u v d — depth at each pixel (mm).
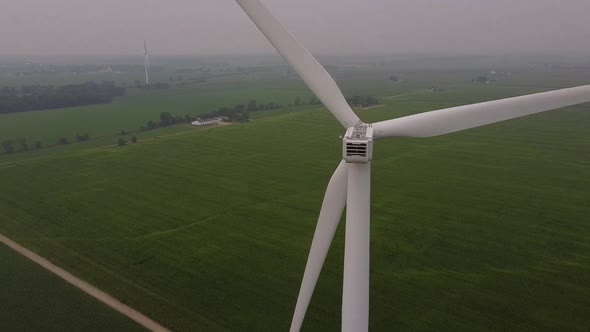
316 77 14469
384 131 13484
